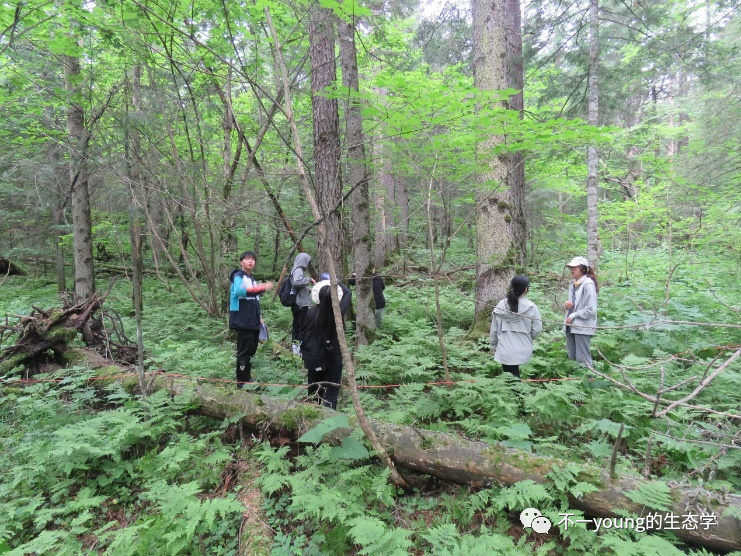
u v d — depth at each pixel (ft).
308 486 9.21
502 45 19.06
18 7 15.01
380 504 9.53
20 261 44.55
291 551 8.19
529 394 13.56
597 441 11.58
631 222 36.99
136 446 11.92
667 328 17.20
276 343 20.90
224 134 24.91
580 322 15.08
